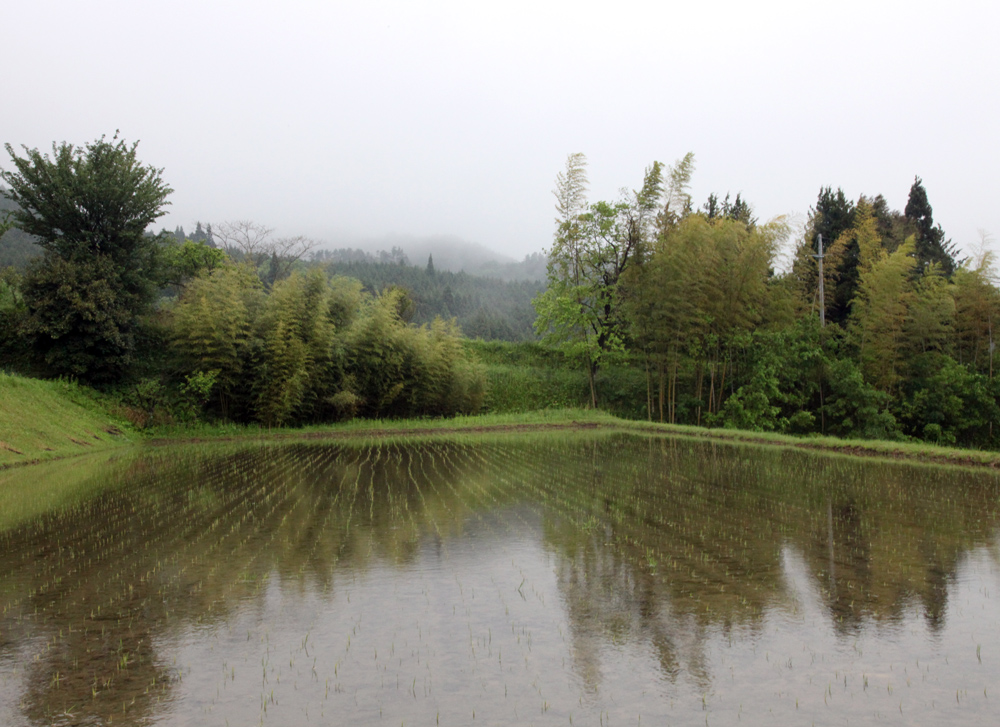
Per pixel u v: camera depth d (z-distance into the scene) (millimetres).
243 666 5551
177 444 25000
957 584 7609
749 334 30891
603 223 37312
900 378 30250
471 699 4949
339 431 29531
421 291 144875
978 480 15281
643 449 22547
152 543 9742
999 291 30531
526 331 122812
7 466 18250
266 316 29625
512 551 9133
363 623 6508
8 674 5426
